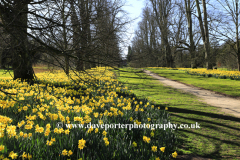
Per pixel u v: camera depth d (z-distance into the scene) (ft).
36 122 11.84
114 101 20.34
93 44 13.78
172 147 11.98
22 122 10.44
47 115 13.35
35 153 8.30
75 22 13.15
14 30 11.23
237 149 12.80
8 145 8.25
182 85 52.19
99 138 10.77
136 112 16.56
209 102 29.27
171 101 29.45
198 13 98.27
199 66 152.15
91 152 9.14
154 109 20.84
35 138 9.44
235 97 33.78
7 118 10.36
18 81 33.01
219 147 13.07
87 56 13.48
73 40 13.51
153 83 56.34
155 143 11.27
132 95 28.14
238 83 53.42
